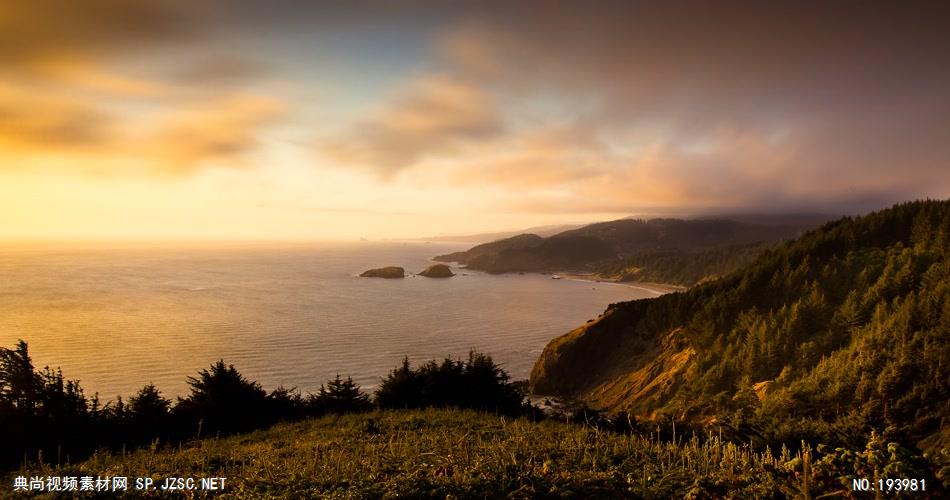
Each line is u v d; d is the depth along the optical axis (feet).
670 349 255.70
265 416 87.66
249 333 455.63
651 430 60.85
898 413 110.63
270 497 37.63
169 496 40.19
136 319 516.32
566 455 45.01
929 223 234.79
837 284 222.89
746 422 50.60
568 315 618.85
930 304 151.74
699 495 35.04
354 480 39.75
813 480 34.14
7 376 72.43
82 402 77.77
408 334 469.16
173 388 281.54
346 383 102.63
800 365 179.63
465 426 65.92
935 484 30.94
